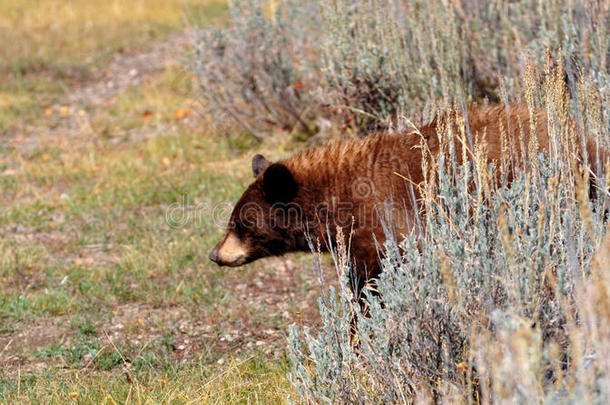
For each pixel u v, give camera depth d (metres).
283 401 7.29
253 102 18.30
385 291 6.44
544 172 6.64
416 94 13.72
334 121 16.02
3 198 16.56
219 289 11.84
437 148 8.53
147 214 15.15
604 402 4.32
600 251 5.58
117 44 31.11
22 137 21.05
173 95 23.70
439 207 6.49
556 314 5.56
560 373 4.75
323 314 6.55
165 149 18.81
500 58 13.88
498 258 5.95
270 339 10.05
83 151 19.56
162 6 37.66
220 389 7.93
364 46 14.18
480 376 5.30
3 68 27.72
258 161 10.38
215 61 18.47
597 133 7.54
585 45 11.79
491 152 8.12
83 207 15.59
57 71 27.73
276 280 12.14
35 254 13.39
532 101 6.70
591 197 7.62
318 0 16.11
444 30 13.53
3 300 11.62
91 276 12.42
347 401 6.31
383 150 8.86
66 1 38.09
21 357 9.91
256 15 18.28
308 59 17.80
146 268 12.55
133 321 10.81
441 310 6.03
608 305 4.55
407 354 6.13
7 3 37.22
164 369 9.22
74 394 8.23
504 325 4.85
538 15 13.93
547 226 6.25
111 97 24.62
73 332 10.66
